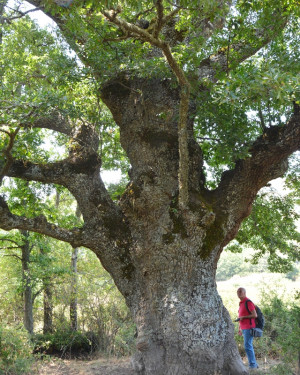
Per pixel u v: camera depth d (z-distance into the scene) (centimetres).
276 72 597
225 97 598
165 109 871
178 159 848
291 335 771
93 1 555
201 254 787
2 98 780
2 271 1669
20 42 1285
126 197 864
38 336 1224
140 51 815
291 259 1230
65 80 827
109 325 1235
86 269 1664
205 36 954
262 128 897
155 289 788
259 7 748
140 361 777
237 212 834
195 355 730
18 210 1173
